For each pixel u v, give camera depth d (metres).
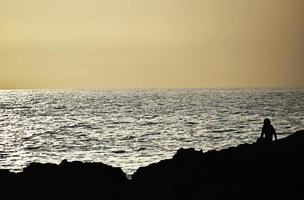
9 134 198.25
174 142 164.50
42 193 47.19
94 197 47.44
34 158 129.12
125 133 198.38
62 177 49.72
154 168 52.31
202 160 52.75
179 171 50.84
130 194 48.19
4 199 46.62
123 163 115.50
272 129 56.81
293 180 44.28
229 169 48.78
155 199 45.16
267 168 47.25
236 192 43.31
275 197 42.25
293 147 52.16
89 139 176.25
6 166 115.00
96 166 50.69
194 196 43.59
